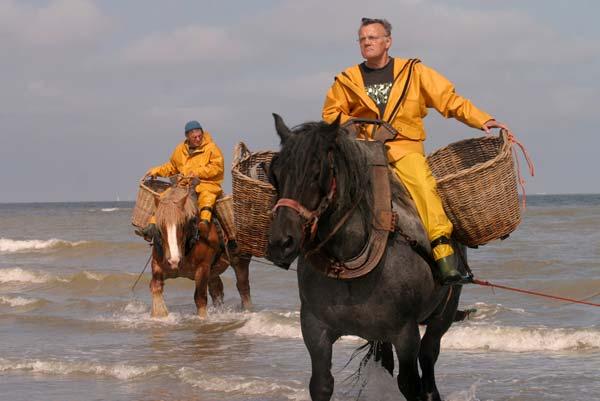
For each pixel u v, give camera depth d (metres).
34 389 9.20
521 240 26.38
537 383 8.91
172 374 9.72
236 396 8.70
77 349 11.70
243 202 6.48
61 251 28.48
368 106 6.84
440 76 6.87
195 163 13.70
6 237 37.53
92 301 16.62
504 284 16.83
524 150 6.77
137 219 13.95
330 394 6.19
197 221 13.52
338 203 5.62
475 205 6.54
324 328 6.19
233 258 14.38
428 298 6.36
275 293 17.33
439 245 6.30
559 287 16.09
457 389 8.78
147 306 16.02
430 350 7.47
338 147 5.66
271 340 12.14
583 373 9.34
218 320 14.01
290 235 5.25
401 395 7.75
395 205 6.25
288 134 5.65
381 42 6.92
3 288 19.36
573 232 29.22
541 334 11.24
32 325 13.91
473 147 7.59
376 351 7.84
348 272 5.88
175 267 13.01
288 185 5.34
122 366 10.08
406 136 6.81
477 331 11.48
